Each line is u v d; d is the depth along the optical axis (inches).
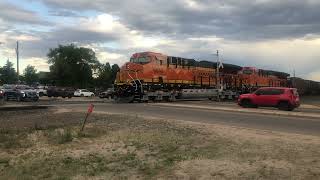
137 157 578.2
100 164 543.2
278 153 581.3
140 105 1562.5
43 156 595.2
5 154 611.2
